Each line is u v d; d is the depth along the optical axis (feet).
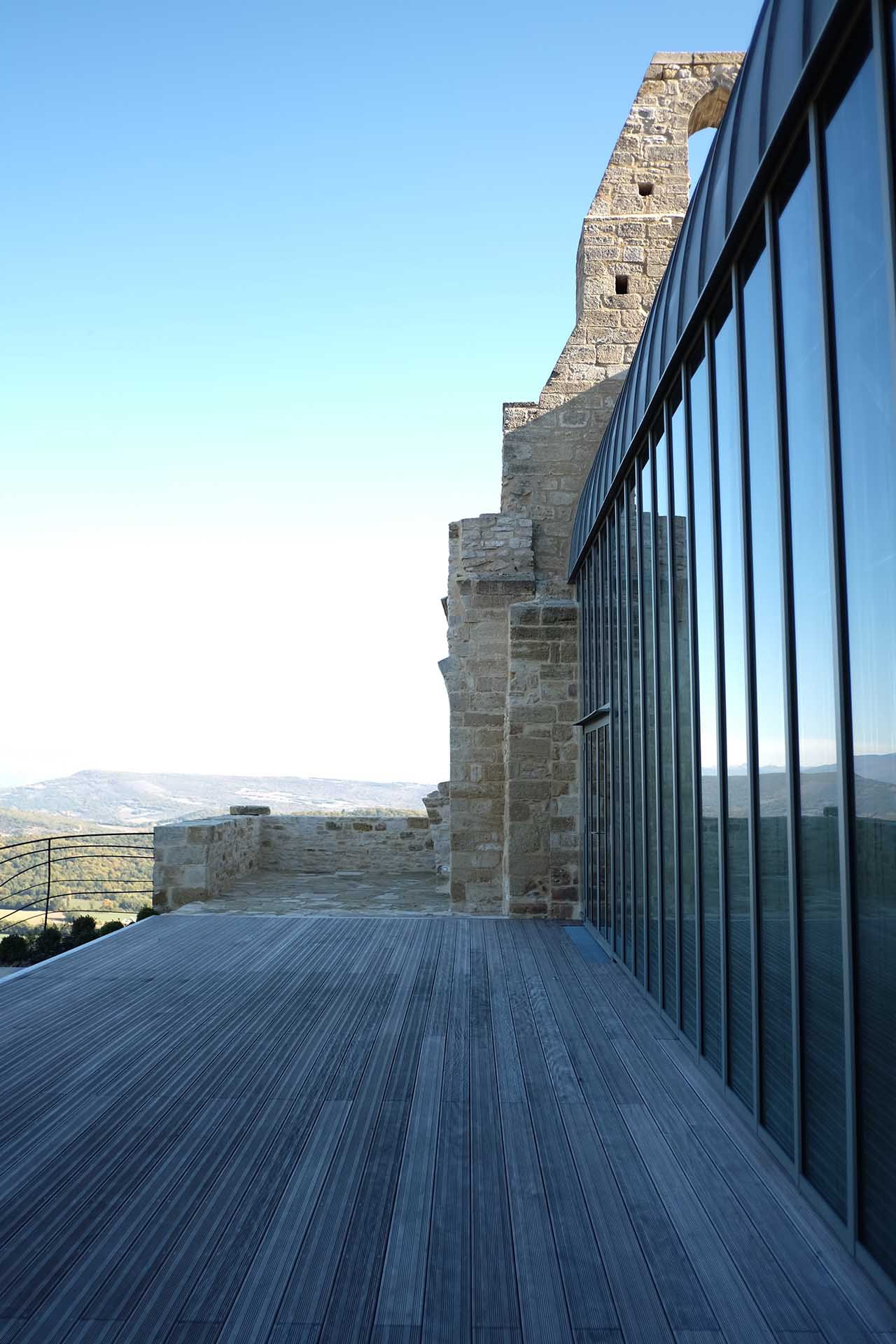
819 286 11.52
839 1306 9.78
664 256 44.39
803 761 12.61
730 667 16.20
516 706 35.99
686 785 19.40
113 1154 13.67
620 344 43.83
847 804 10.96
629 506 26.48
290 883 51.47
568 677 36.09
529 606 36.50
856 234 10.66
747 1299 9.91
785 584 13.01
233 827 50.85
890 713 9.91
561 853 35.14
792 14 11.93
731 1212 11.89
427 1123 14.90
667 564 21.04
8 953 34.73
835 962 11.46
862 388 10.56
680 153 45.14
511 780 35.63
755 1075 14.35
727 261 15.62
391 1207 12.01
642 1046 19.07
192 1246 11.01
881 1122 10.20
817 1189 12.07
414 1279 10.30
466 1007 22.09
